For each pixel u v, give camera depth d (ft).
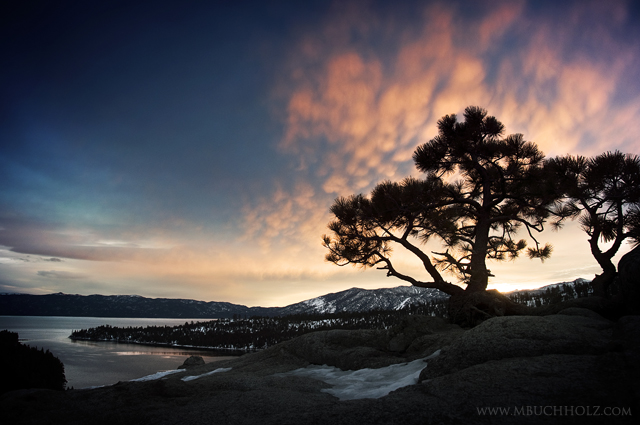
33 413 23.08
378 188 49.39
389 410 16.89
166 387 26.17
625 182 38.50
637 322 22.49
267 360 45.83
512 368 19.45
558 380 17.20
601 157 40.24
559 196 43.91
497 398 16.44
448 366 23.25
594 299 34.63
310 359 43.19
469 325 42.63
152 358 569.23
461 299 45.42
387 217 50.11
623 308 33.68
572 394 15.78
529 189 49.42
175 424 18.61
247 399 22.31
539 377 17.88
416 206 49.03
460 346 24.44
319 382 29.35
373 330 44.34
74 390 29.09
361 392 24.90
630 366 17.01
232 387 27.96
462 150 49.96
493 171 53.47
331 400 22.22
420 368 28.96
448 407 16.31
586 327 24.61
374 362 35.88
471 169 56.65
